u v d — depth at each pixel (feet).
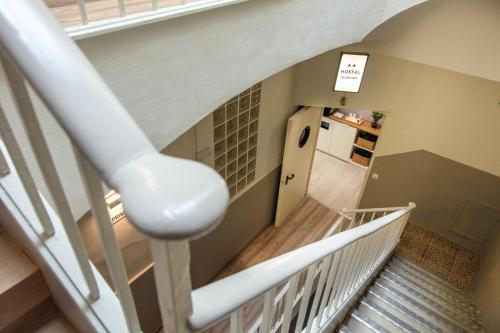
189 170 1.18
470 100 11.89
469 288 12.90
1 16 1.32
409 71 12.29
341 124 20.44
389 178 15.30
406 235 15.17
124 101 4.17
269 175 14.35
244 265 14.35
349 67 12.35
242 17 5.41
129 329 2.28
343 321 6.97
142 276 9.30
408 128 13.62
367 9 8.47
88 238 7.22
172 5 4.60
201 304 1.78
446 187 14.02
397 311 8.59
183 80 4.86
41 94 1.26
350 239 4.01
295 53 7.16
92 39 3.56
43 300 2.99
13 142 2.14
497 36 9.27
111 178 1.17
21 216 2.70
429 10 9.73
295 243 15.42
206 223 1.04
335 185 19.10
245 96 10.62
